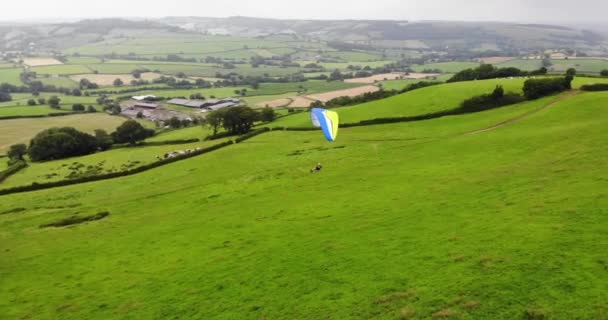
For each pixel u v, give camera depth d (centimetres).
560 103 9425
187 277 3631
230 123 12669
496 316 2319
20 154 13050
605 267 2527
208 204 6038
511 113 9869
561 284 2453
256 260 3706
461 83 13250
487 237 3234
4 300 3825
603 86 10488
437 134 9031
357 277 3048
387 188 5272
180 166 9262
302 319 2680
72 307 3497
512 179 4647
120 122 18875
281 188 6269
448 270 2862
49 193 8075
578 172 4384
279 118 14612
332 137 5316
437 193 4691
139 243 4797
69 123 18450
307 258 3534
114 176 9006
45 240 5406
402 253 3284
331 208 4856
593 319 2148
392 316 2509
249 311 2911
